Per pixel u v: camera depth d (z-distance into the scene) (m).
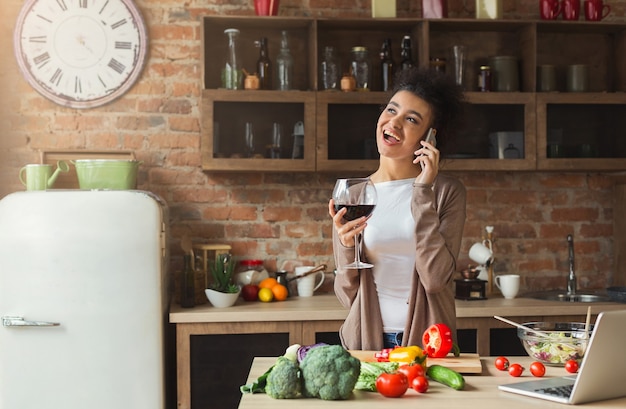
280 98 4.07
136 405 3.65
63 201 3.63
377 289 2.70
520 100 4.20
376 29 4.42
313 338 3.80
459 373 2.16
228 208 4.41
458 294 4.12
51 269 3.60
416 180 2.56
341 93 4.10
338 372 1.88
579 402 1.84
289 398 1.92
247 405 1.84
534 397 1.91
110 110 4.34
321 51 4.43
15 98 4.28
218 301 3.87
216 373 3.76
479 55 4.52
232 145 4.05
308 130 4.08
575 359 2.22
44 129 4.30
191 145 4.38
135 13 4.32
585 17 4.42
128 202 3.66
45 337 3.61
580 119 4.25
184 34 4.37
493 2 4.30
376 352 2.34
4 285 3.60
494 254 4.55
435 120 2.74
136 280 3.64
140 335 3.64
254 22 4.20
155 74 4.36
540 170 4.23
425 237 2.53
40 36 4.27
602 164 4.23
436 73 2.72
